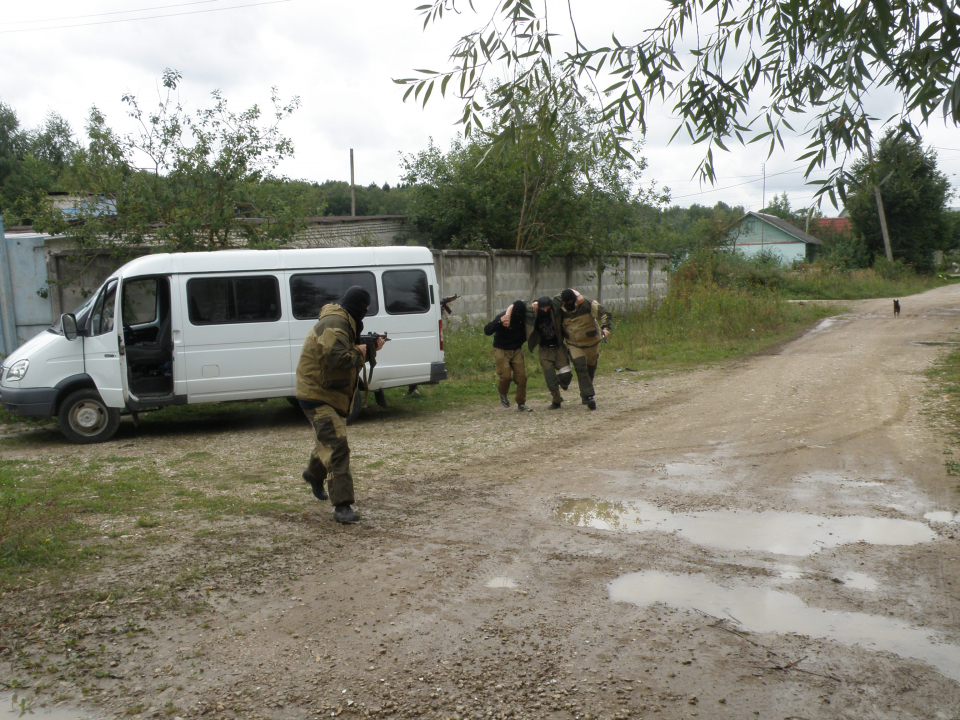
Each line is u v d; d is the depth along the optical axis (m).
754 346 17.36
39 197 11.85
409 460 7.17
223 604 3.82
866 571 4.17
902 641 3.36
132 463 7.33
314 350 5.18
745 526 4.99
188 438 8.88
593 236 20.12
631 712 2.84
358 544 4.71
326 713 2.87
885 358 14.18
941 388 10.33
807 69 3.73
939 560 4.31
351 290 5.40
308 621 3.63
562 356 9.98
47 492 5.94
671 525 5.04
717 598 3.85
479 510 5.47
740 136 3.75
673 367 14.09
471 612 3.72
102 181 11.57
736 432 8.11
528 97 3.77
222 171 12.05
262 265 9.37
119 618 3.65
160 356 9.31
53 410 8.62
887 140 3.16
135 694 3.01
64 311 11.58
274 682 3.09
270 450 7.95
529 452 7.47
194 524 5.11
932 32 2.96
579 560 4.41
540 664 3.21
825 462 6.65
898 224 52.44
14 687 3.06
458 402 10.92
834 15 3.31
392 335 9.88
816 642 3.36
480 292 16.58
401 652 3.32
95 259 11.74
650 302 22.47
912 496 5.57
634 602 3.81
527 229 19.25
